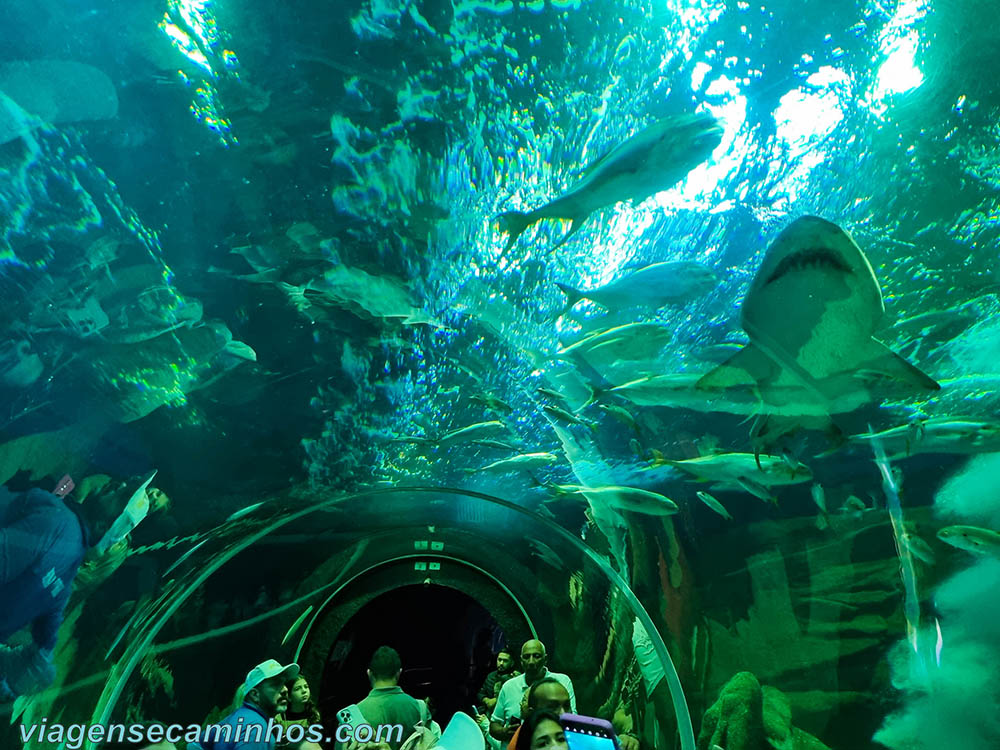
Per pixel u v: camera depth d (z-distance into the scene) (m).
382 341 4.55
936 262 3.76
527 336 4.54
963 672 4.49
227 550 5.82
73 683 4.83
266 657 6.69
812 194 3.69
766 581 5.19
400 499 6.30
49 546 4.14
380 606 10.52
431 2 3.29
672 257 4.02
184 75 3.36
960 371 4.06
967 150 3.49
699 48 3.43
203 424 4.65
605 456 5.34
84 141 3.41
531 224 3.67
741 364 2.84
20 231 3.43
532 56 3.49
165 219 3.74
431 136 3.67
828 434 3.24
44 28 3.06
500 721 5.37
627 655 6.27
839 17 3.26
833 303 2.43
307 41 3.33
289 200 3.79
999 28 3.12
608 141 3.66
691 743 5.57
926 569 4.59
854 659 4.87
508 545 6.98
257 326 4.29
